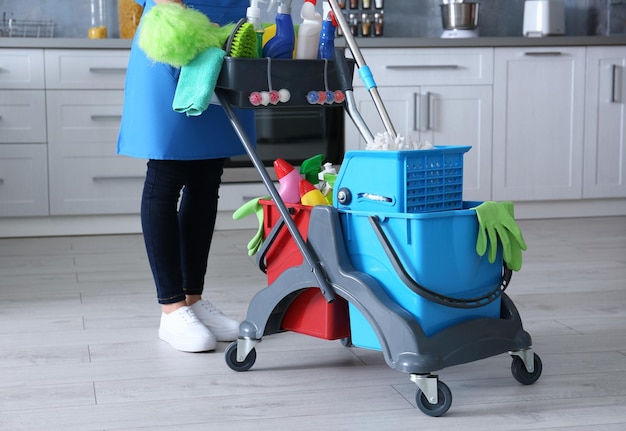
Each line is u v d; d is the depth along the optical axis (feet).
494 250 5.59
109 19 14.74
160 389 5.86
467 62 13.89
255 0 6.06
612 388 5.76
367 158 5.50
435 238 5.33
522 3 16.14
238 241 12.46
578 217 14.75
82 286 9.43
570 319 7.72
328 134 13.58
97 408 5.48
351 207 5.65
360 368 6.30
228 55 5.83
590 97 14.34
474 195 14.21
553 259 10.83
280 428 5.10
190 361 6.53
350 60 6.25
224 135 6.86
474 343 5.47
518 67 14.08
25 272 10.29
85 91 12.87
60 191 13.00
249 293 9.02
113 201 13.15
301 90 5.93
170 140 6.59
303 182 6.10
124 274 10.11
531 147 14.29
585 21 16.29
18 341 7.13
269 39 6.12
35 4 14.57
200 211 7.11
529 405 5.45
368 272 5.56
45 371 6.28
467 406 5.45
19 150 12.82
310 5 6.13
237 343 6.22
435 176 5.55
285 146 13.48
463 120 14.01
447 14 14.82
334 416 5.30
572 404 5.46
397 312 5.31
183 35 5.75
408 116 13.80
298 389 5.83
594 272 9.97
